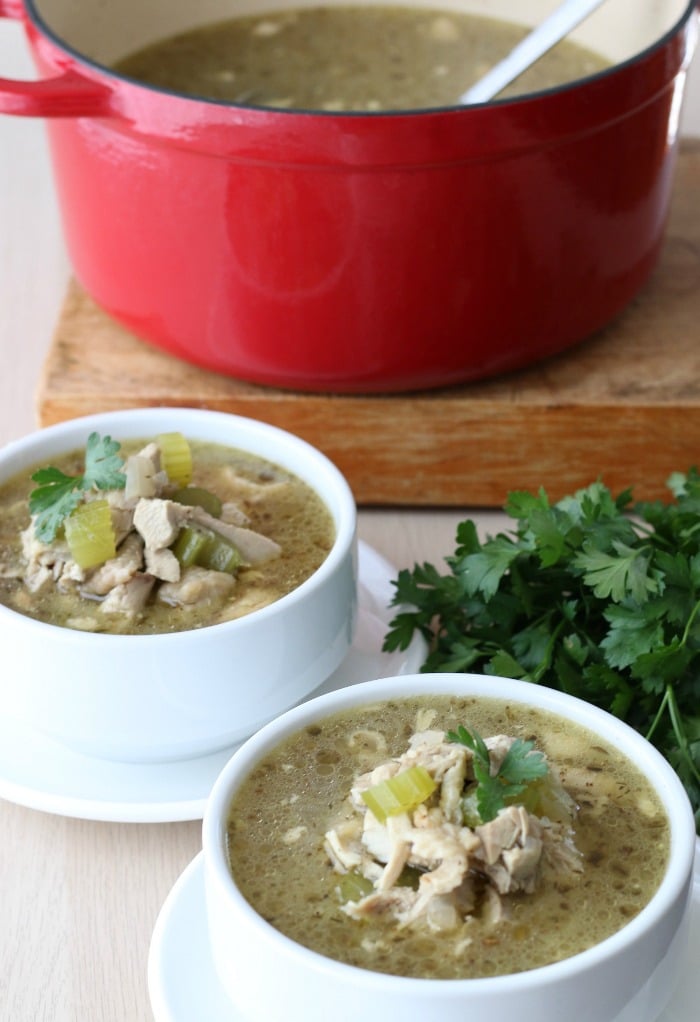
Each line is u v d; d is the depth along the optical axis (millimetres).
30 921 717
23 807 761
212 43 1049
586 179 856
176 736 733
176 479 783
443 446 914
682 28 869
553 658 773
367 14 1080
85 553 741
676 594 751
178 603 750
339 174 825
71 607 748
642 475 923
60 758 752
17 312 1078
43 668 723
